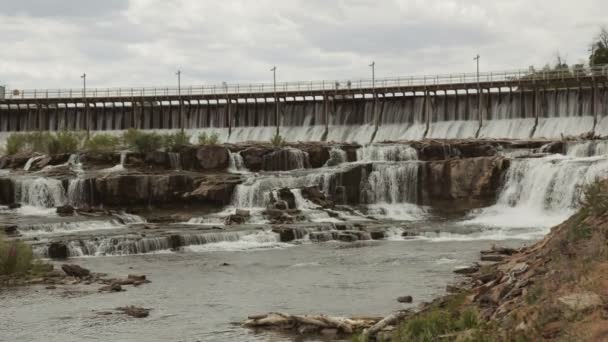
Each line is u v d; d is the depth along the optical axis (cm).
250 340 2886
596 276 2102
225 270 4734
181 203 7781
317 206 7775
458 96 11931
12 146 10338
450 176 8000
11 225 6197
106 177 7844
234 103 13300
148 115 13588
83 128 13600
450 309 2450
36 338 3019
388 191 8206
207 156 8962
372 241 6197
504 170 7844
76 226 6550
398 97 12356
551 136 10850
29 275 4466
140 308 3519
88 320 3309
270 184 7975
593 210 2638
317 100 12800
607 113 10831
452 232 6378
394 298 3669
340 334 2919
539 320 1956
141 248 5647
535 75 11219
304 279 4334
